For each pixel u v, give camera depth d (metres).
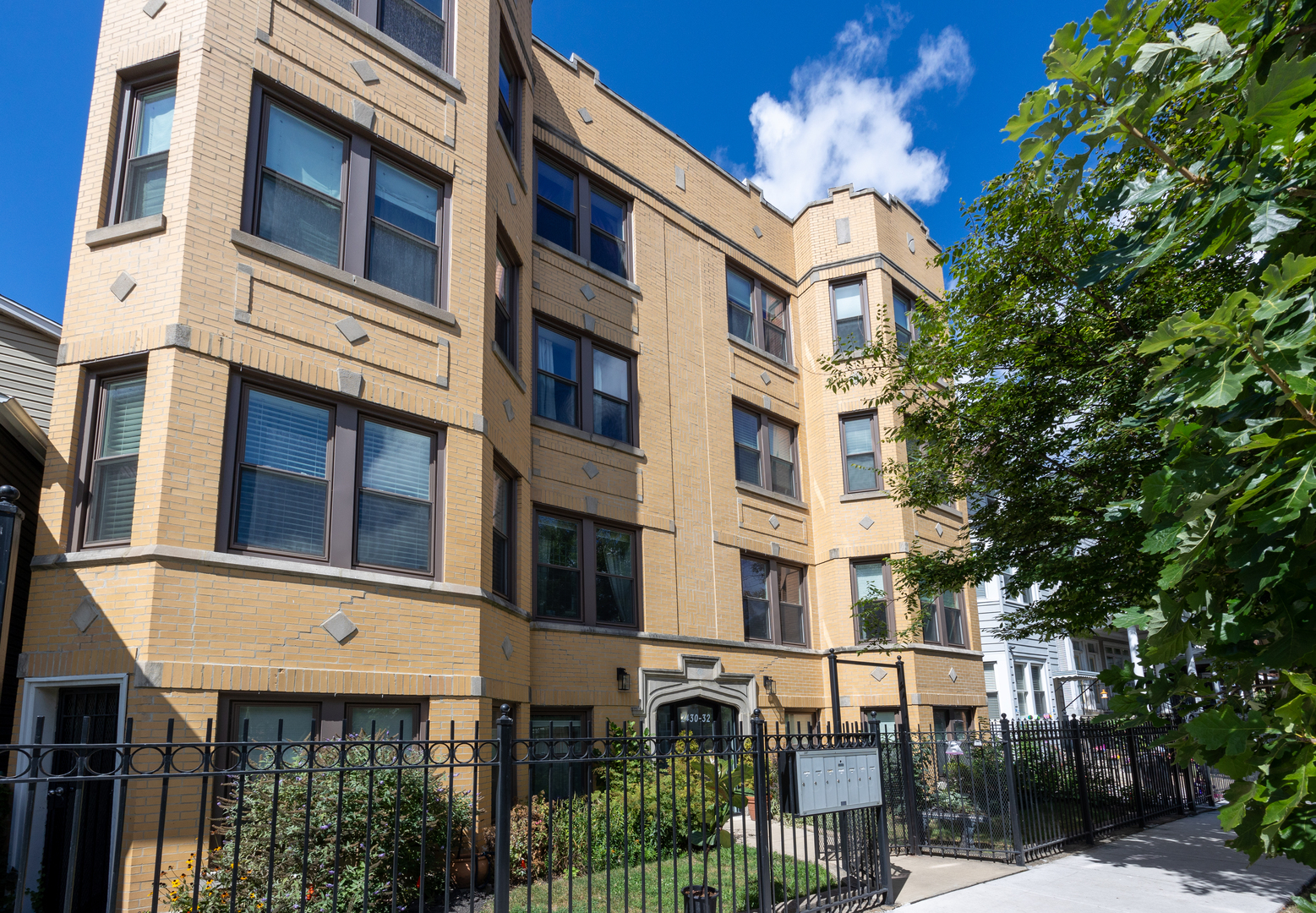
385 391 9.62
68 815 7.66
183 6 9.23
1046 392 10.18
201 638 7.80
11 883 7.38
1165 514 3.03
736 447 17.34
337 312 9.44
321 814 7.18
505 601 10.97
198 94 8.87
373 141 10.29
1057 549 10.24
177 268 8.41
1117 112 3.17
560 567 13.35
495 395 11.39
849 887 7.75
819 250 19.38
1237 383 2.70
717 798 7.16
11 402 8.41
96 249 8.84
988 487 11.39
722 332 17.41
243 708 8.04
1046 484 10.36
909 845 10.59
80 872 7.48
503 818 5.62
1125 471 9.12
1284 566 2.71
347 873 7.10
